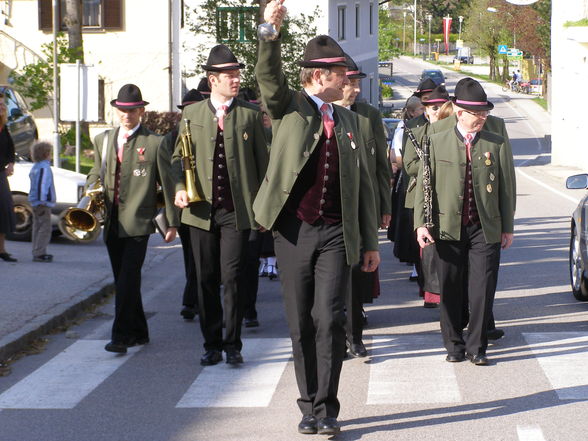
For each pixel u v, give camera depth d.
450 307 8.02
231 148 7.86
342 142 6.11
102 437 6.23
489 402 6.81
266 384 7.43
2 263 13.06
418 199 7.98
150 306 10.80
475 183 7.83
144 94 35.00
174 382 7.54
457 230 7.85
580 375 7.48
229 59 7.89
